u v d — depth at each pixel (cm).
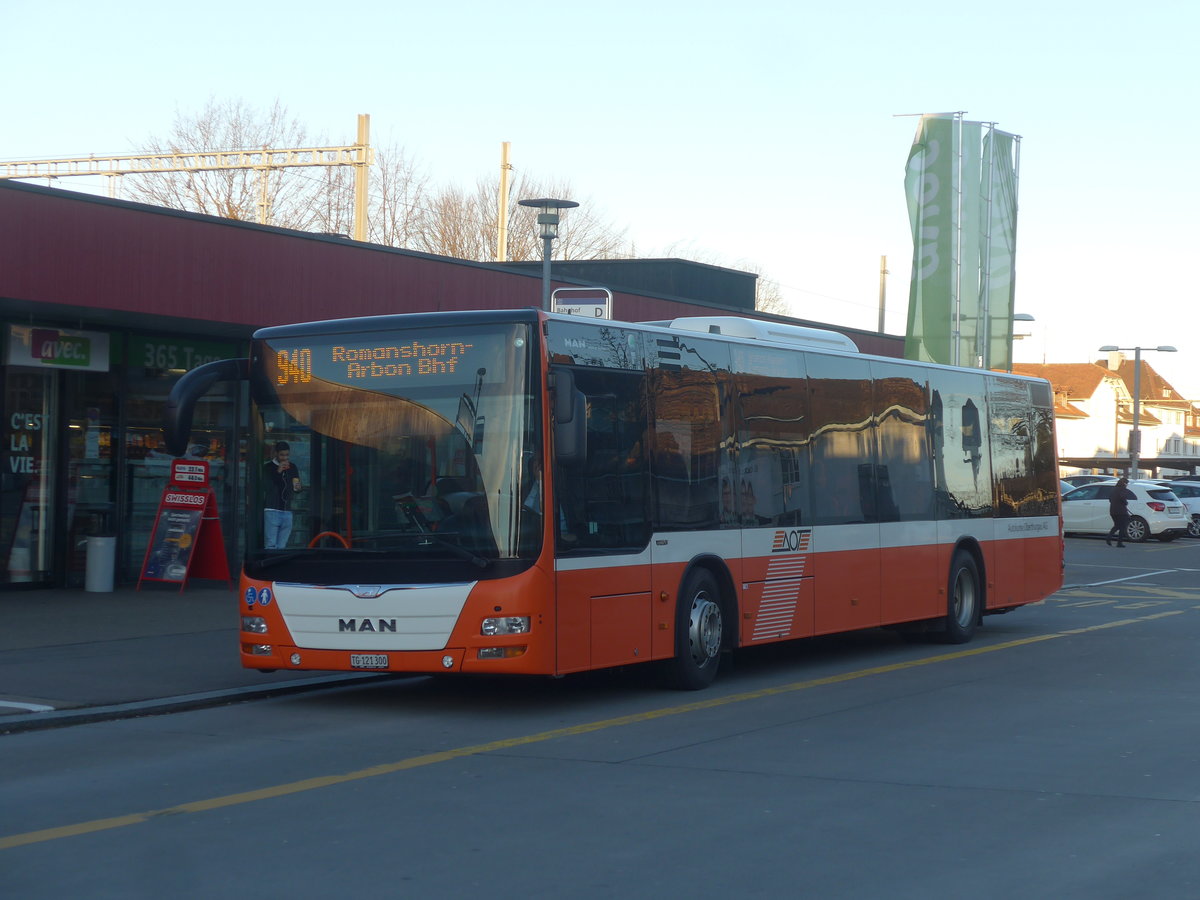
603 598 1102
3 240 1603
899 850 665
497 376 1065
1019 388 1797
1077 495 4344
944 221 2908
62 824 723
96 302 1700
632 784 820
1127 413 11262
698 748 941
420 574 1059
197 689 1191
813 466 1380
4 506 1886
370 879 615
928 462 1578
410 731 1021
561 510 1064
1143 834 696
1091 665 1420
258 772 863
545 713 1106
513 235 5897
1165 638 1694
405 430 1083
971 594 1653
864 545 1448
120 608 1759
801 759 898
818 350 1404
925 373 1586
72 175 3672
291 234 1914
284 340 1131
